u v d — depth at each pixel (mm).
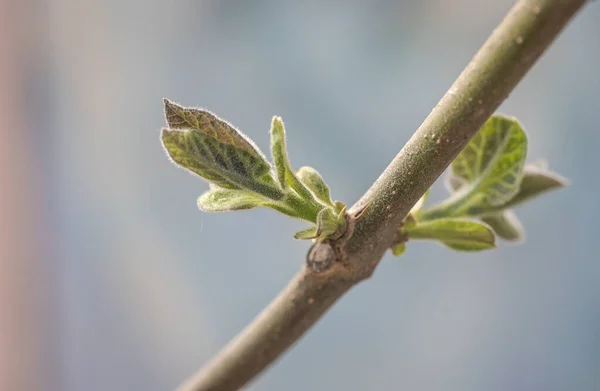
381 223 275
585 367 525
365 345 572
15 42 542
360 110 535
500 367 550
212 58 555
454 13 506
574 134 511
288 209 272
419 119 525
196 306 583
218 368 301
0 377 542
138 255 583
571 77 505
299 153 542
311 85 541
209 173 269
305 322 292
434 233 285
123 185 581
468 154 291
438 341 561
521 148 288
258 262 575
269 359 297
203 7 550
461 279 554
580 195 519
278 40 543
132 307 587
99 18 560
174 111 269
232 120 551
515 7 258
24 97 551
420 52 521
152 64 564
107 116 573
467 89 263
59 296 577
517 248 541
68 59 563
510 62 259
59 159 571
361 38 530
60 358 578
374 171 535
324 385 576
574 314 530
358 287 573
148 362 590
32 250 559
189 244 582
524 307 544
